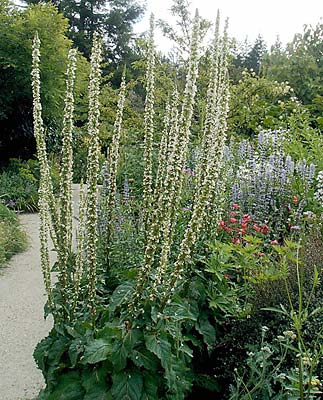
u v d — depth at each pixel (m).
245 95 11.70
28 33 11.74
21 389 3.57
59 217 2.65
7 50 11.75
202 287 2.96
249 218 4.41
